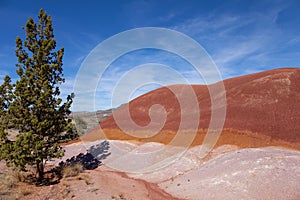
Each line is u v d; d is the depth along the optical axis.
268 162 14.10
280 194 11.29
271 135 20.38
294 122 21.48
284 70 30.89
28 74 14.88
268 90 26.89
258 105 24.98
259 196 11.46
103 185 14.67
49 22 16.06
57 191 13.23
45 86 14.61
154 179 17.31
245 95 27.70
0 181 13.91
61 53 16.28
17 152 13.85
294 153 15.89
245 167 14.16
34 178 15.65
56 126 15.47
